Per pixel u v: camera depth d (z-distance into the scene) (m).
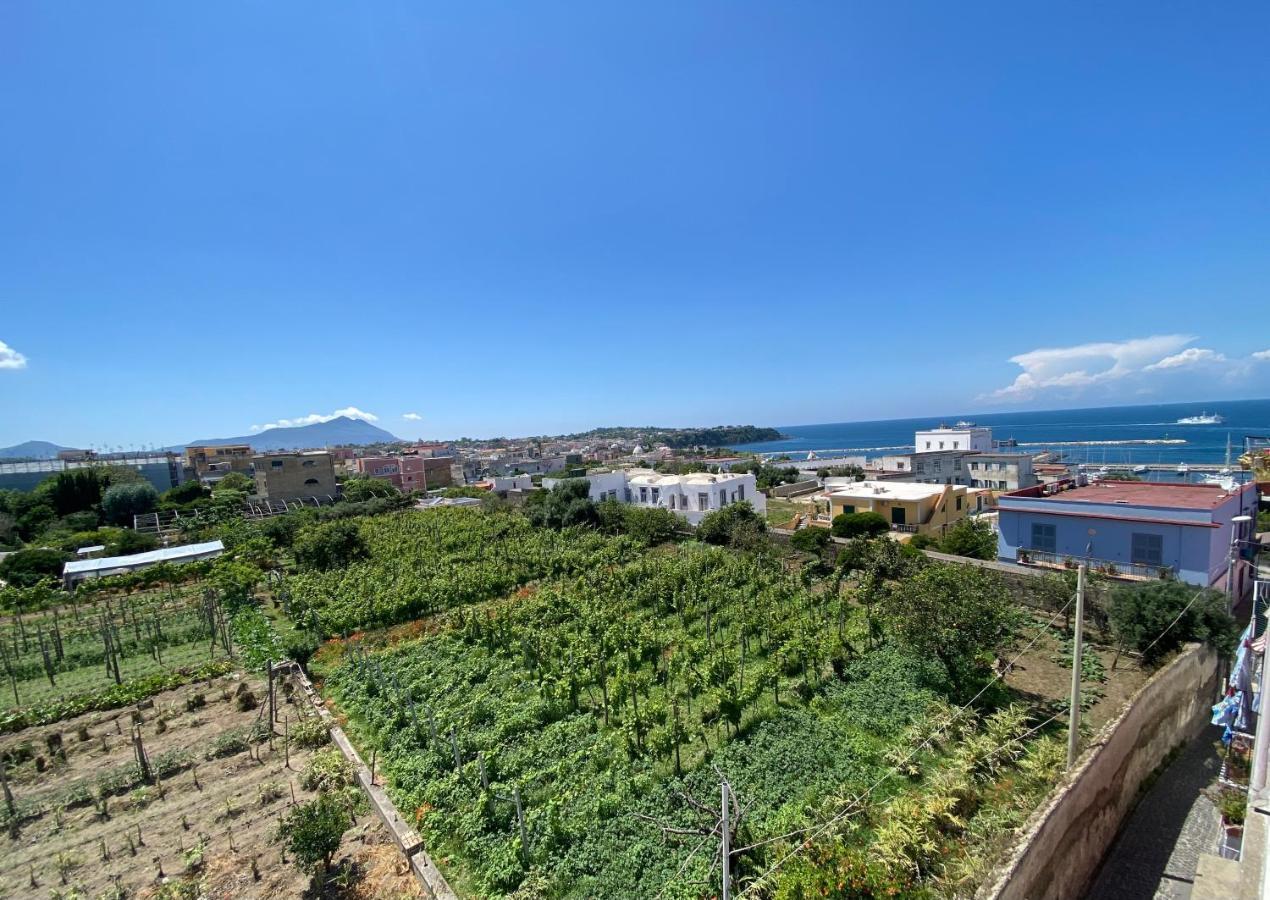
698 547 34.38
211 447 104.12
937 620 15.52
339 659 21.38
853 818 11.01
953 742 13.71
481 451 199.62
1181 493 25.61
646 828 11.06
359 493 69.75
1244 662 13.07
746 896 9.12
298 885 10.40
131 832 12.06
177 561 38.16
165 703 18.44
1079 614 11.45
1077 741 12.50
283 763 14.41
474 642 21.66
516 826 11.24
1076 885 11.05
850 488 43.19
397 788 12.91
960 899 8.38
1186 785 14.20
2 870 11.20
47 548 40.38
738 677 17.12
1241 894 7.29
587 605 23.86
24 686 20.53
